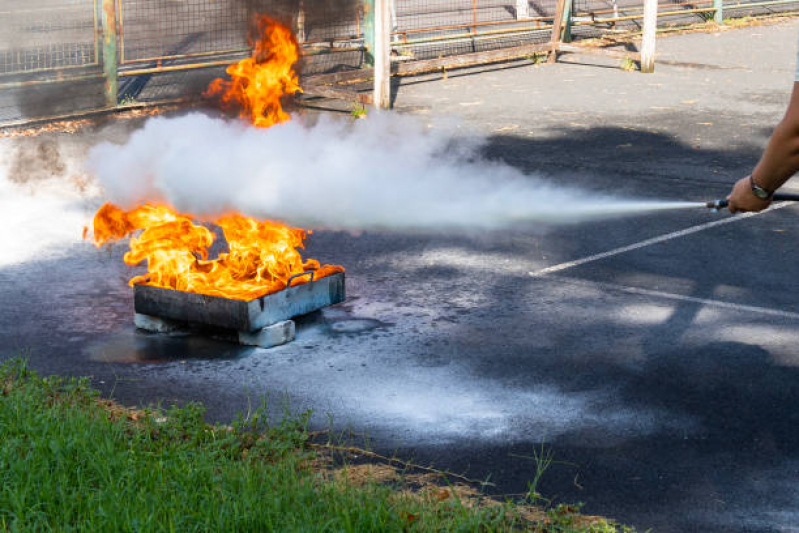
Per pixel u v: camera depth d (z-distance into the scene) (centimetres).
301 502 475
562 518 486
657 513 503
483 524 472
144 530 441
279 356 724
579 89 1902
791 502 515
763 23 2819
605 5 2991
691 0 2984
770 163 297
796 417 619
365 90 1873
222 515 454
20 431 547
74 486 489
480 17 2803
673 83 1956
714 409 631
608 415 622
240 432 586
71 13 2561
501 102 1780
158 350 738
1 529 448
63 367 702
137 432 561
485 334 766
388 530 454
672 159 1361
